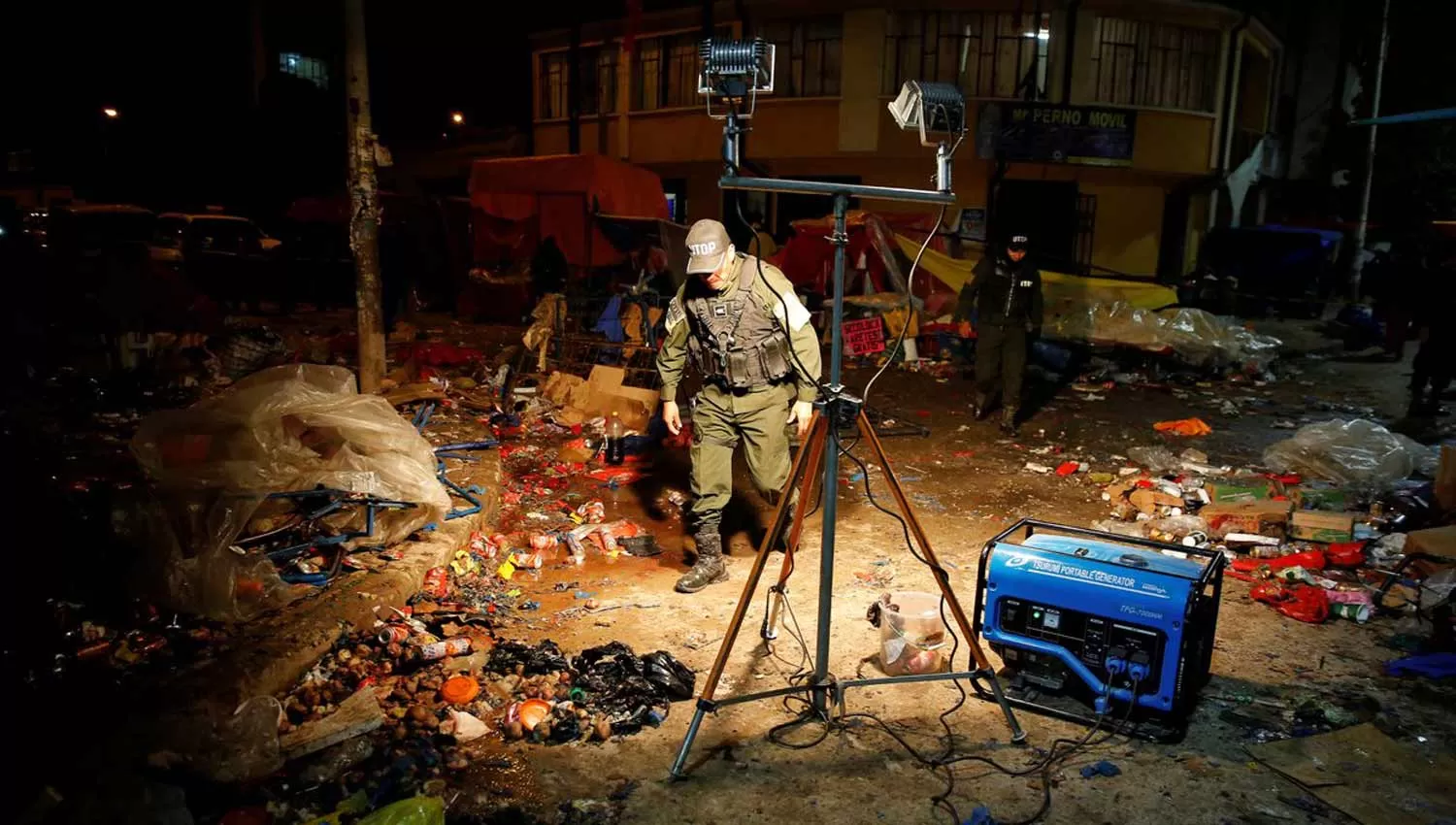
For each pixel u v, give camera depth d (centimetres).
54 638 348
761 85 316
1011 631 361
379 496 461
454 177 2620
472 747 330
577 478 674
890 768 321
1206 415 942
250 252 1747
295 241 1689
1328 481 672
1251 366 1155
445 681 364
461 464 625
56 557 384
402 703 351
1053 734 344
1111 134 1964
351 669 362
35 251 841
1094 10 1920
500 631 424
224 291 1638
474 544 511
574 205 1452
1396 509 605
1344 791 308
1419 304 1255
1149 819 293
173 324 965
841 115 1980
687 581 473
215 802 290
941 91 318
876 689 377
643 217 1295
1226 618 453
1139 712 353
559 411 845
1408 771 320
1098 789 309
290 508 445
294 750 310
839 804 300
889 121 1961
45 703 308
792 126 2033
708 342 455
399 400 823
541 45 2425
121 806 263
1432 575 480
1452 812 297
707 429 469
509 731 337
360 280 812
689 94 2155
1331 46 2691
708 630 429
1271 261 1947
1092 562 355
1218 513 580
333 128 2980
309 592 406
